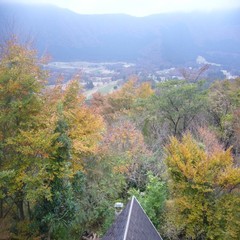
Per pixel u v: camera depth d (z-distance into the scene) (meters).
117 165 25.89
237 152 36.88
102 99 51.09
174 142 22.86
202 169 20.47
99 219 24.97
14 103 19.25
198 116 43.50
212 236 19.81
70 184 20.69
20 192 20.61
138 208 14.82
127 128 31.64
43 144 18.42
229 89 47.75
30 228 20.28
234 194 20.66
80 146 20.69
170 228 22.08
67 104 22.66
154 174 27.78
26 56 21.05
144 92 53.59
